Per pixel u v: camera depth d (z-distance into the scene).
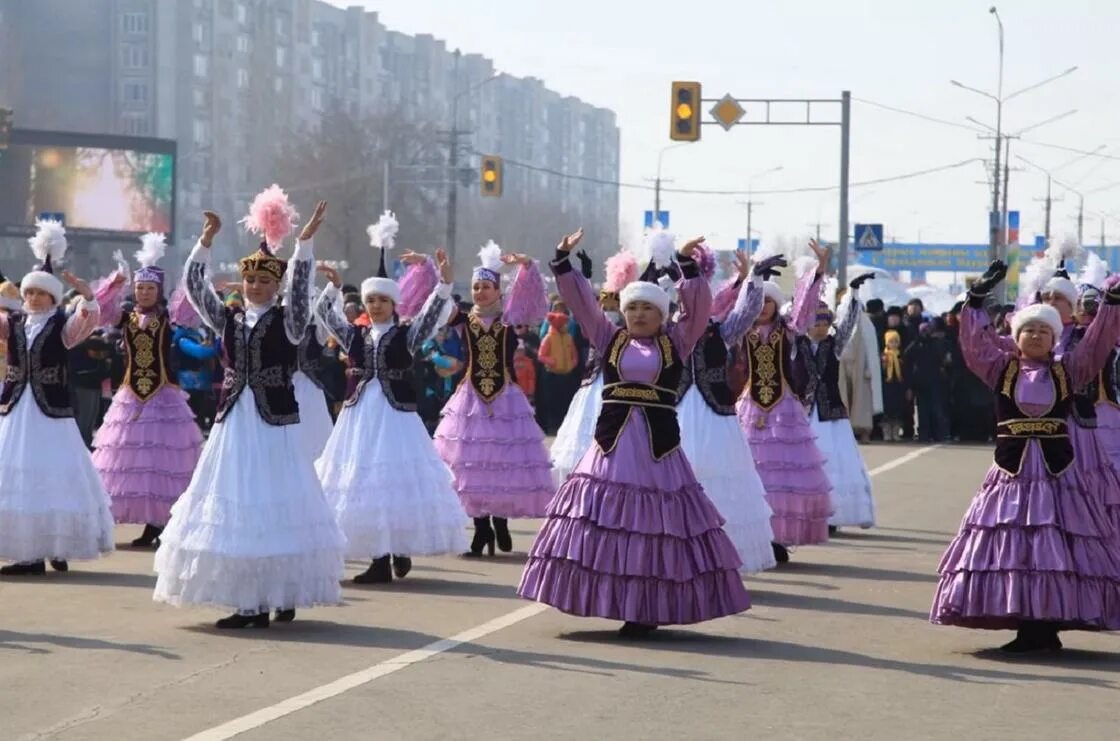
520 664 10.54
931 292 60.19
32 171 62.06
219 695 9.51
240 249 95.38
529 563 11.59
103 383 25.44
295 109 101.31
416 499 14.30
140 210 63.28
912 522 19.81
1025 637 11.44
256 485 11.59
